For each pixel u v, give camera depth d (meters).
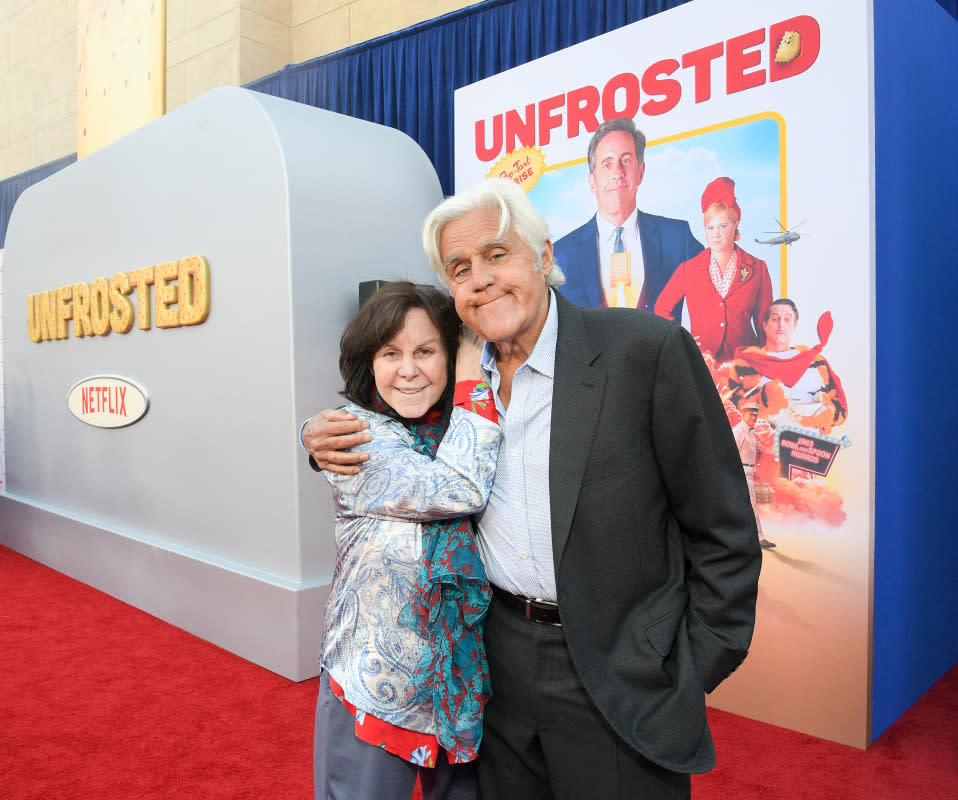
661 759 1.06
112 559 4.11
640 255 2.80
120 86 5.10
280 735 2.50
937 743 2.35
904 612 2.53
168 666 3.11
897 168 2.39
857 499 2.29
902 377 2.44
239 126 3.23
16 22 10.52
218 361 3.39
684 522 1.15
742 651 1.10
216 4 7.31
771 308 2.45
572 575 1.11
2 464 5.88
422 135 5.47
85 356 4.51
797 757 2.28
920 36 2.53
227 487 3.37
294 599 2.92
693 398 1.08
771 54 2.42
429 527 1.20
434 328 1.24
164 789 2.17
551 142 3.06
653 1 4.32
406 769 1.23
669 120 2.68
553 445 1.12
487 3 5.05
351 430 1.22
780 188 2.42
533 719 1.19
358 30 6.84
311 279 3.06
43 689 2.89
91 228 4.43
